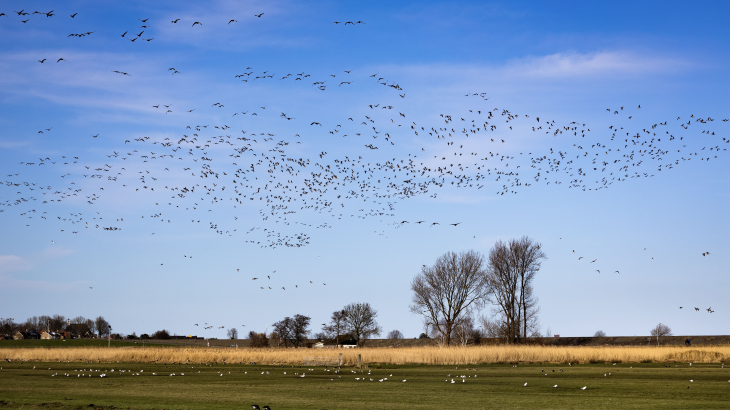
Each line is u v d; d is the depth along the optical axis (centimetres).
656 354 7238
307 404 2619
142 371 5300
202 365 6631
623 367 5925
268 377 4494
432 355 7306
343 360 6912
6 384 3681
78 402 2612
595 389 3403
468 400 2822
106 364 6819
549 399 2858
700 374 4712
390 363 7156
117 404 2548
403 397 2952
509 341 10250
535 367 6084
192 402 2659
